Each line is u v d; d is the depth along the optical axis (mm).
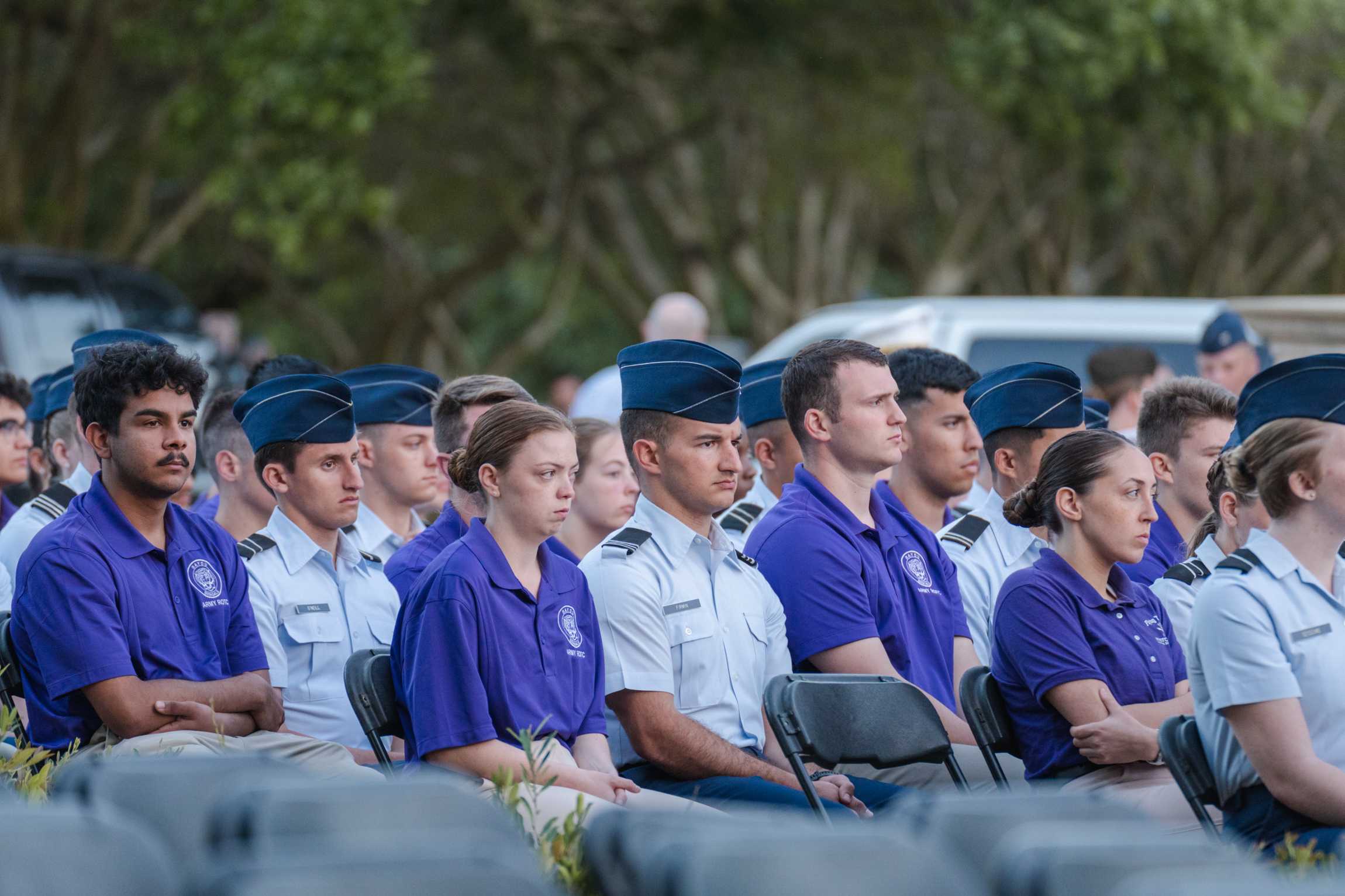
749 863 6836
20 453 20609
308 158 50312
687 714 17234
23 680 16312
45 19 54875
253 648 17219
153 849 6895
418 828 7805
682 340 17484
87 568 15953
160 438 16188
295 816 7621
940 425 20828
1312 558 14281
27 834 6680
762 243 85375
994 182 77188
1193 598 18219
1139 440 20703
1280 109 57125
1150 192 80000
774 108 66000
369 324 95938
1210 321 29469
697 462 17312
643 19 59906
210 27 52844
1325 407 14062
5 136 54688
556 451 15891
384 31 49594
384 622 18906
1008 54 53094
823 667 18062
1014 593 16781
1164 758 14695
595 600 17062
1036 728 16656
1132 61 53750
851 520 18547
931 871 7016
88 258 49562
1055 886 7145
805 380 18766
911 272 84938
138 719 15773
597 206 78750
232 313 78750
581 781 15070
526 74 65250
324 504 18312
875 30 60688
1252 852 12578
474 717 15133
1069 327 39594
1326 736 14039
